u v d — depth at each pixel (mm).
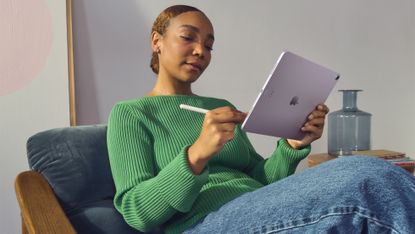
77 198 948
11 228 1441
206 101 1172
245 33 1850
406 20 2148
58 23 1509
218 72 1811
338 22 2025
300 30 1954
